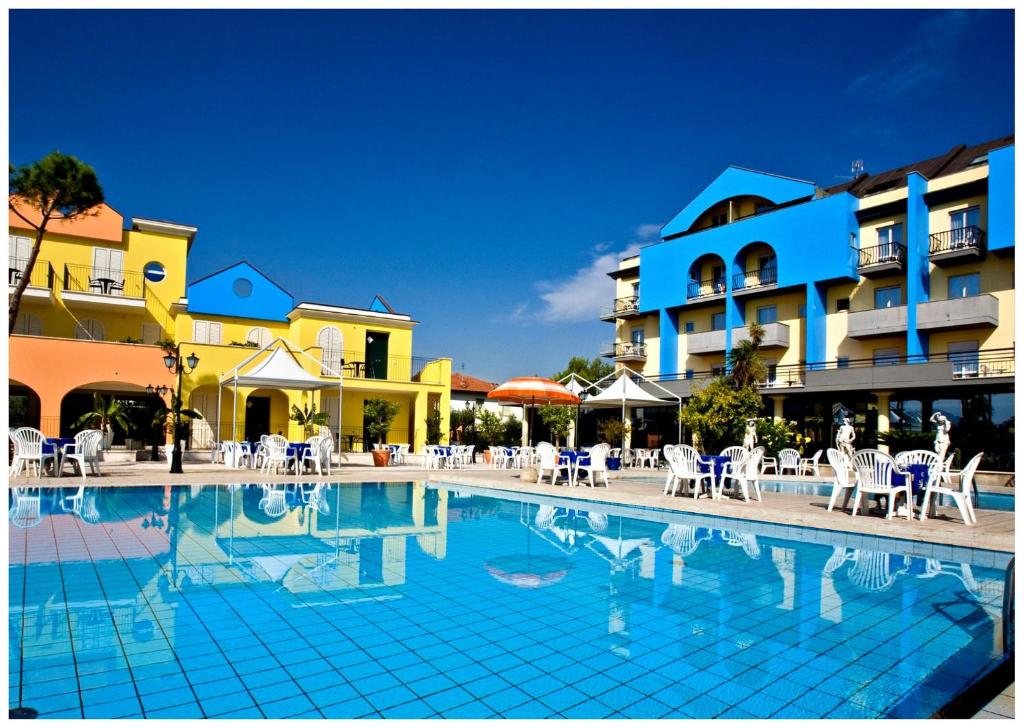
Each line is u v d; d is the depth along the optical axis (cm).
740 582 583
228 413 2494
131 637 405
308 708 311
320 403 2773
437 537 808
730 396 2170
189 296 2962
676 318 3316
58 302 2403
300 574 581
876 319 2539
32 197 1908
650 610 486
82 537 740
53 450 1292
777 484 1823
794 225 2797
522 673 360
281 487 1369
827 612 486
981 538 743
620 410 3281
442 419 2870
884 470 912
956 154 2902
